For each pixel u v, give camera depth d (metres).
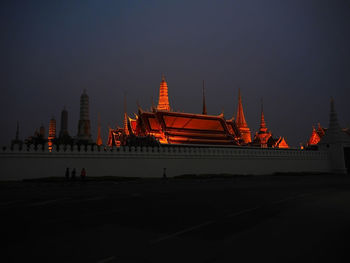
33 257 7.44
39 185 27.67
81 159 37.25
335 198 19.20
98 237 9.39
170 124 56.62
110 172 38.91
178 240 9.10
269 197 19.58
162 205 15.82
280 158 55.09
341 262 7.08
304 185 29.41
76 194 20.47
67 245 8.50
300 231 10.27
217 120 61.41
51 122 87.00
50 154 35.47
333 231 10.25
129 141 52.84
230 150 49.44
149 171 41.69
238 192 22.45
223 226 11.03
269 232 10.12
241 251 7.98
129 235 9.66
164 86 90.62
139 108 57.47
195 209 14.68
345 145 62.09
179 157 44.31
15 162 33.62
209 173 46.75
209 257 7.50
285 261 7.18
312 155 59.84
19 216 12.66
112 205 15.67
